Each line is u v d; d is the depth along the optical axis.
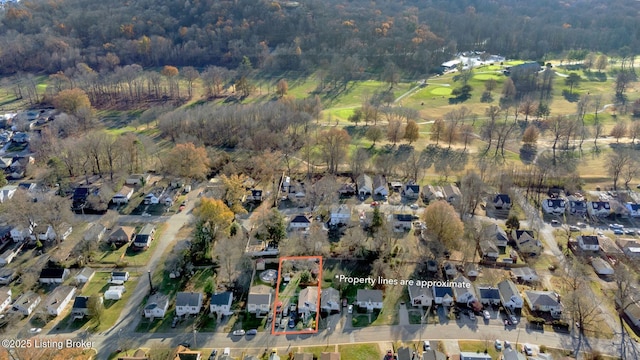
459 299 105.44
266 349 93.69
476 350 93.25
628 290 107.00
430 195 152.38
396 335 97.31
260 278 113.62
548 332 98.06
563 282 112.94
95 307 99.75
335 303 102.81
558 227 138.62
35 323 100.12
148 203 148.12
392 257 120.62
